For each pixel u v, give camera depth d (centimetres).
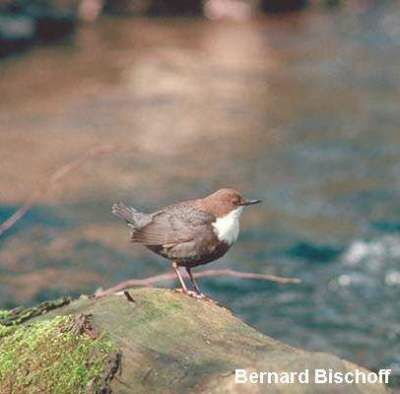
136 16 2831
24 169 1570
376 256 1262
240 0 2878
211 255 680
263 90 2056
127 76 2155
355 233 1334
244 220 1384
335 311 1118
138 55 2347
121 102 1961
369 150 1677
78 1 2723
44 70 2194
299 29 2677
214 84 2100
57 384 533
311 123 1833
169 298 616
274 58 2334
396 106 1928
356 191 1490
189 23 2783
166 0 2888
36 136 1739
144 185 1512
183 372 535
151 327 576
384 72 2181
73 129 1784
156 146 1702
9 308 1093
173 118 1864
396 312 1113
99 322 577
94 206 1422
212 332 584
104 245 1289
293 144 1714
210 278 1198
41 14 2506
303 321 1093
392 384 939
